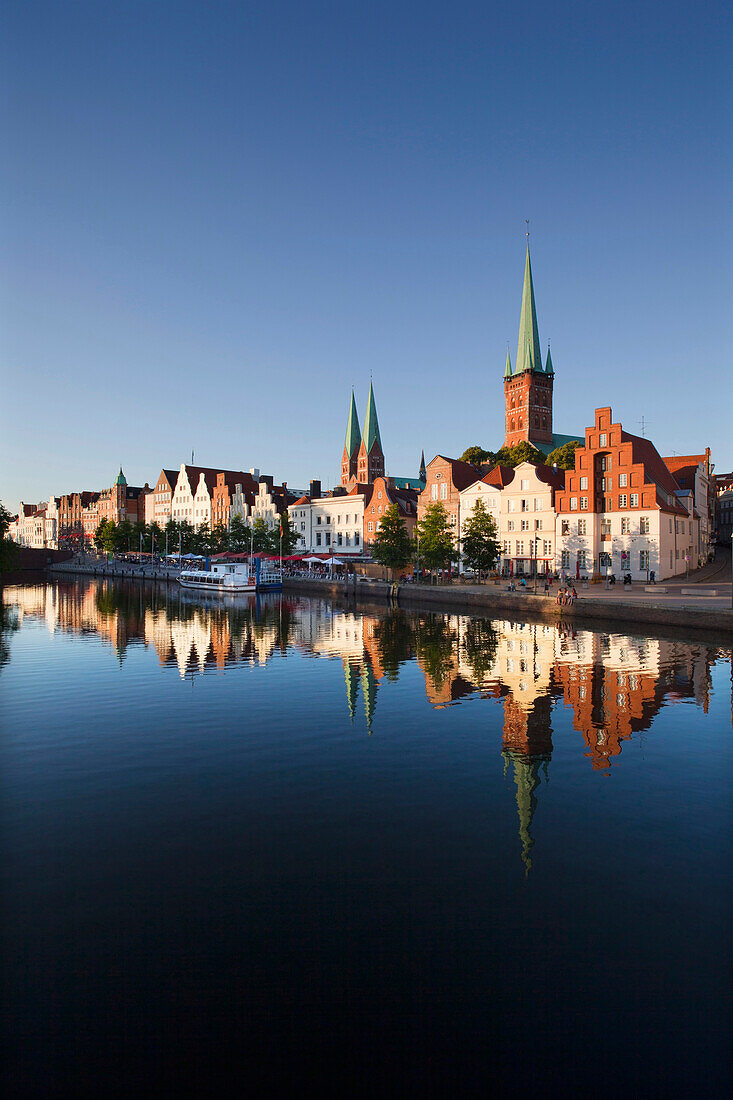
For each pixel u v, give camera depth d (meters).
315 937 11.69
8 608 76.94
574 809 17.09
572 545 90.88
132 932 11.88
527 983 10.50
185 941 11.60
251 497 156.38
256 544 130.88
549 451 179.00
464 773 19.78
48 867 14.19
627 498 86.06
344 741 23.06
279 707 27.91
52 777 19.55
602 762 20.69
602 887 13.29
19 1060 9.07
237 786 18.81
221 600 88.88
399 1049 9.27
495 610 68.38
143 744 22.77
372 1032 9.56
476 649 43.09
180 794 18.22
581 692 30.09
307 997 10.23
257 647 45.28
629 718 25.73
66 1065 8.99
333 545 130.62
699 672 34.47
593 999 10.15
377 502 121.56
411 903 12.75
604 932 11.80
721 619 46.47
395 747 22.36
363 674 35.00
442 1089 8.59
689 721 25.22
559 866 14.12
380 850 14.91
